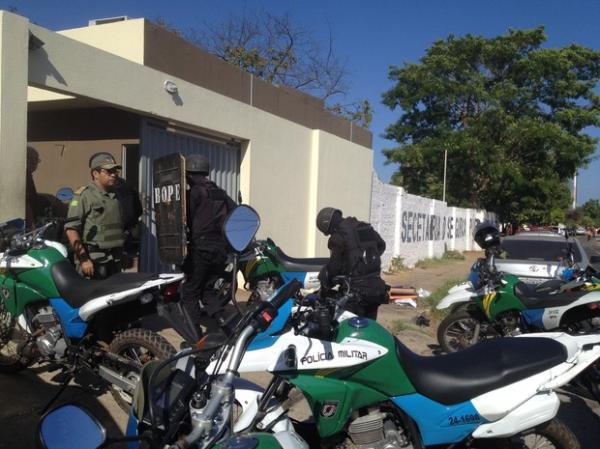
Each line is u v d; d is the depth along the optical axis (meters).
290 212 11.08
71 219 4.95
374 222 14.95
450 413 2.98
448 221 22.61
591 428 4.88
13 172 5.50
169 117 7.66
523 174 27.80
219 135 9.05
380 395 2.96
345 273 4.96
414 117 30.41
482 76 28.72
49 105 8.11
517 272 8.58
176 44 8.42
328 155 12.27
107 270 5.65
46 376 5.01
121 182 5.97
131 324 4.61
